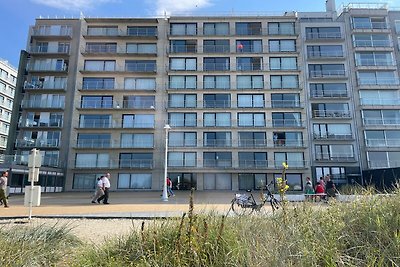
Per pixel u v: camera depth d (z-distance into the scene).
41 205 16.44
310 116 41.28
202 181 39.56
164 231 4.39
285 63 43.41
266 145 40.22
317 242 3.49
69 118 41.25
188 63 43.78
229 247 3.60
